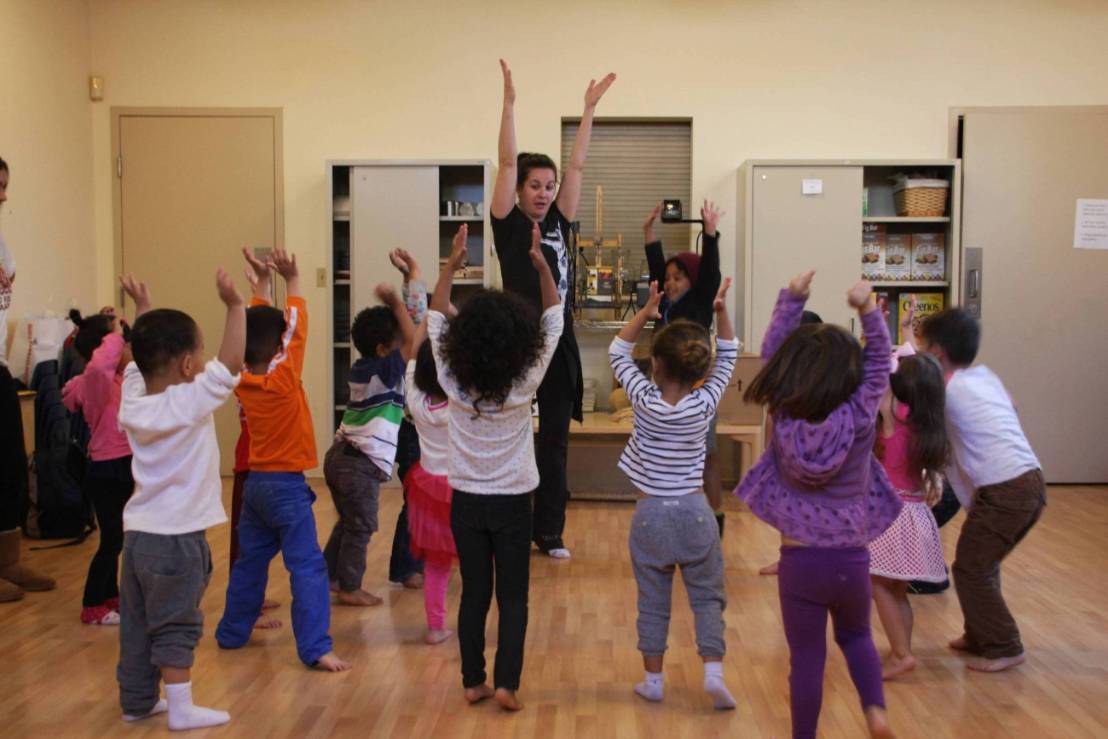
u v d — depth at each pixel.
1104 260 5.86
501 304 2.44
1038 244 5.85
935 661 2.92
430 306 2.86
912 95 5.96
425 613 3.39
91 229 6.04
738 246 5.99
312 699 2.61
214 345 6.10
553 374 4.07
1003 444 2.80
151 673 2.45
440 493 2.98
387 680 2.75
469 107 6.02
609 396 5.96
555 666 2.87
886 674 2.77
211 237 6.07
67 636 3.16
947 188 5.90
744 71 5.98
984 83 5.95
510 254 3.78
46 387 4.66
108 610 3.31
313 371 6.08
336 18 6.03
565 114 6.00
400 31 6.02
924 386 2.77
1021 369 5.88
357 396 3.41
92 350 3.56
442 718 2.48
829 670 2.84
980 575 2.84
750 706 2.56
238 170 6.05
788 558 2.10
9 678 2.78
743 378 4.80
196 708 2.44
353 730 2.41
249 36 6.04
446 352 2.46
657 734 2.39
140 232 6.07
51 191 5.60
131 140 6.05
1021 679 2.77
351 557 3.45
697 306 4.07
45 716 2.50
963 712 2.53
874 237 5.90
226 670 2.83
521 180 3.82
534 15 5.99
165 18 6.03
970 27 5.93
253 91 6.05
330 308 5.78
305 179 6.06
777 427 2.12
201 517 2.40
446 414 2.91
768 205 5.77
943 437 2.76
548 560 4.12
